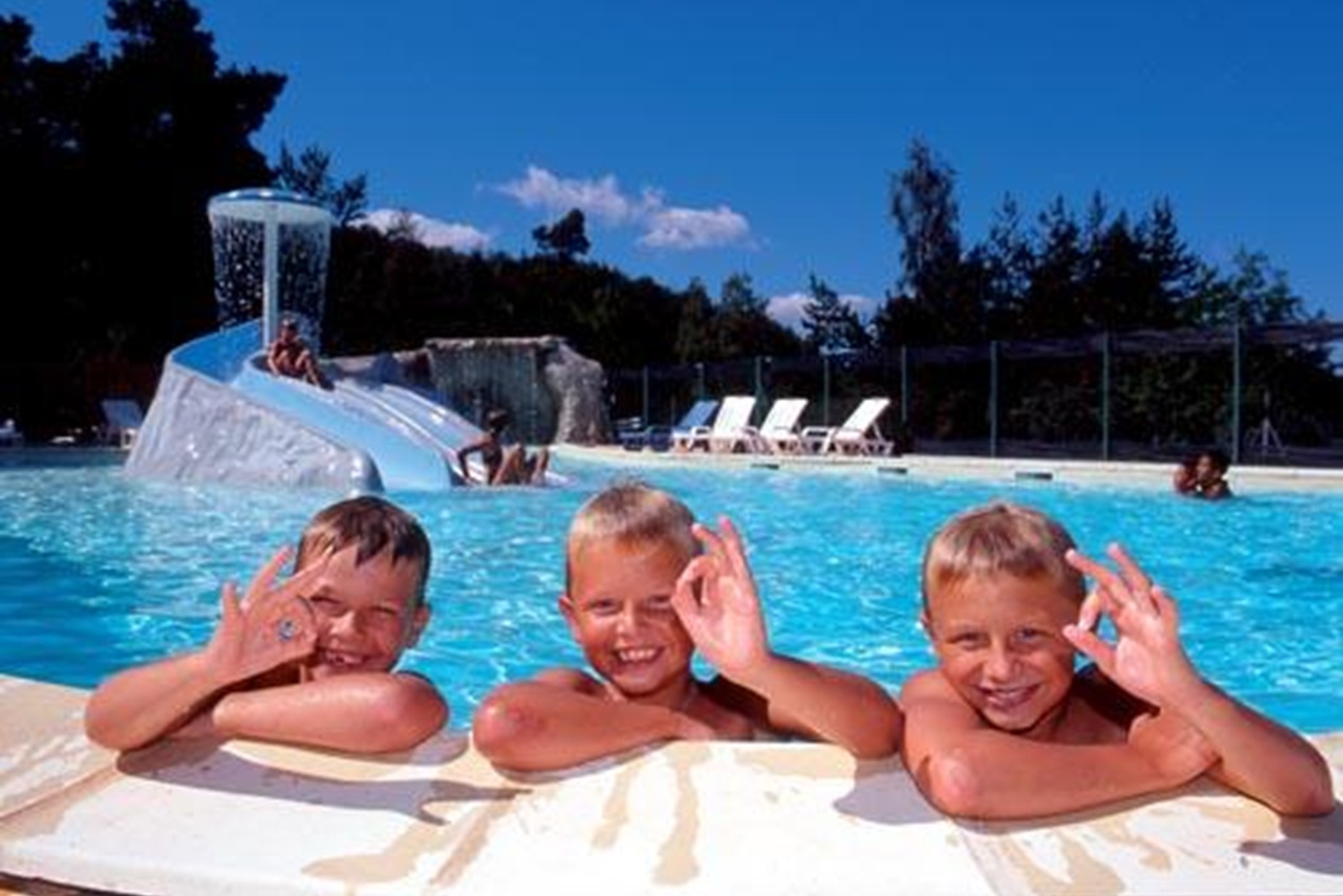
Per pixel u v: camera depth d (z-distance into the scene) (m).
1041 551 1.83
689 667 2.18
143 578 6.36
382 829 1.61
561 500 10.34
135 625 5.27
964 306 35.38
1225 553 7.94
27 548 7.36
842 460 15.88
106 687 1.90
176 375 12.10
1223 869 1.48
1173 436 24.08
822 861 1.50
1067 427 25.69
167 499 9.87
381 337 37.38
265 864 1.52
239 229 16.39
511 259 45.31
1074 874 1.47
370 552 2.12
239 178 32.47
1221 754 1.61
